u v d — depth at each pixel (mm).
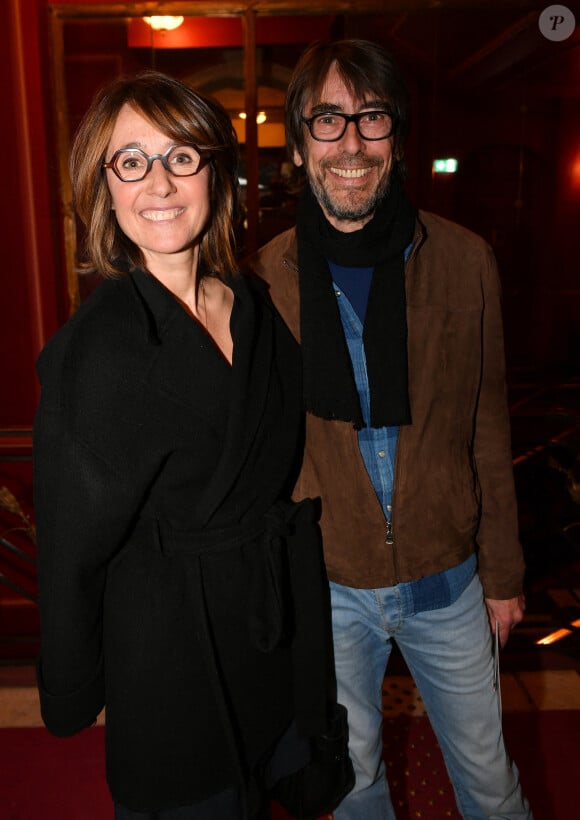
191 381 1152
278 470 1304
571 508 3578
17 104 3086
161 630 1193
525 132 6668
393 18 3949
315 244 1392
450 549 1464
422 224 1408
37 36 3061
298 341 1423
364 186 1337
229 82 4156
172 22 3475
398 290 1362
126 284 1152
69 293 3426
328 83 1333
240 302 1248
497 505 1535
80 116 3373
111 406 1095
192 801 1249
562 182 6945
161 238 1132
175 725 1213
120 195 1124
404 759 2182
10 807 2043
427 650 1511
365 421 1409
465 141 6449
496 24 4125
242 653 1256
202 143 1127
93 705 1232
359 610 1499
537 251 7328
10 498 3084
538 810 1972
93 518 1096
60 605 1131
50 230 3230
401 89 1356
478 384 1463
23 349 3311
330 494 1450
